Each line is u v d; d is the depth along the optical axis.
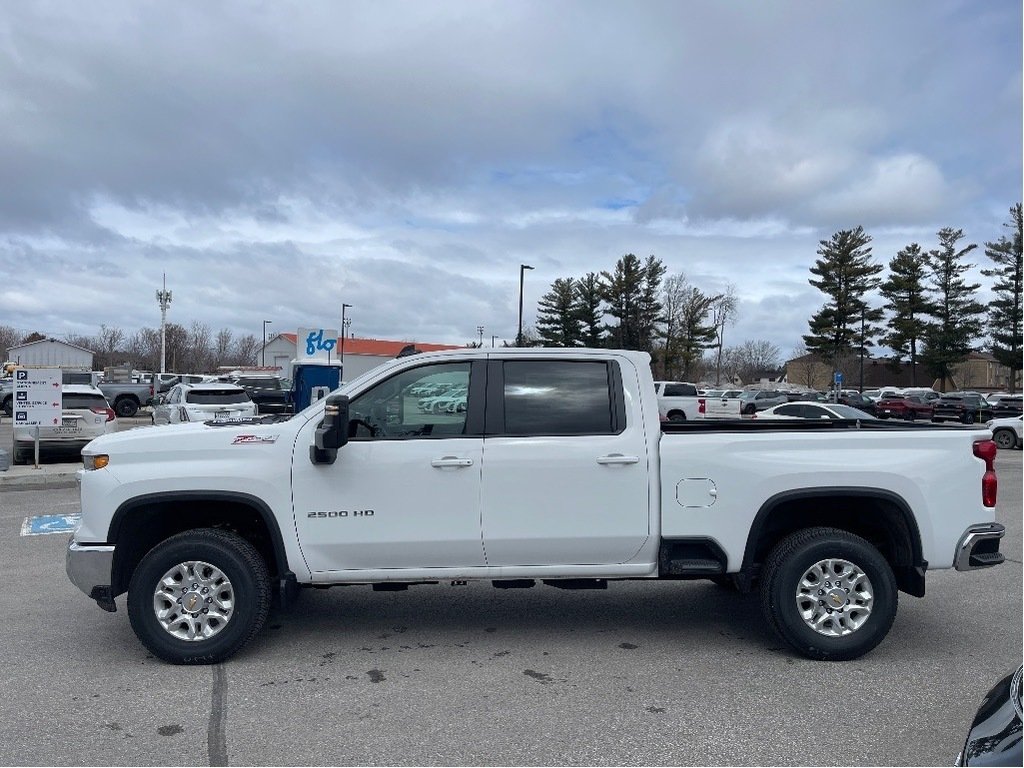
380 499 5.09
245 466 5.05
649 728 4.17
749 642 5.57
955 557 5.22
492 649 5.42
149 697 4.56
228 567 5.02
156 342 88.75
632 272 64.88
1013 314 60.78
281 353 87.62
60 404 14.01
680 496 5.18
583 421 5.25
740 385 83.12
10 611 6.24
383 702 4.50
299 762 3.80
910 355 69.00
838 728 4.18
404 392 5.24
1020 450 24.23
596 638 5.66
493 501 5.11
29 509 11.06
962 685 4.77
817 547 5.11
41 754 3.87
